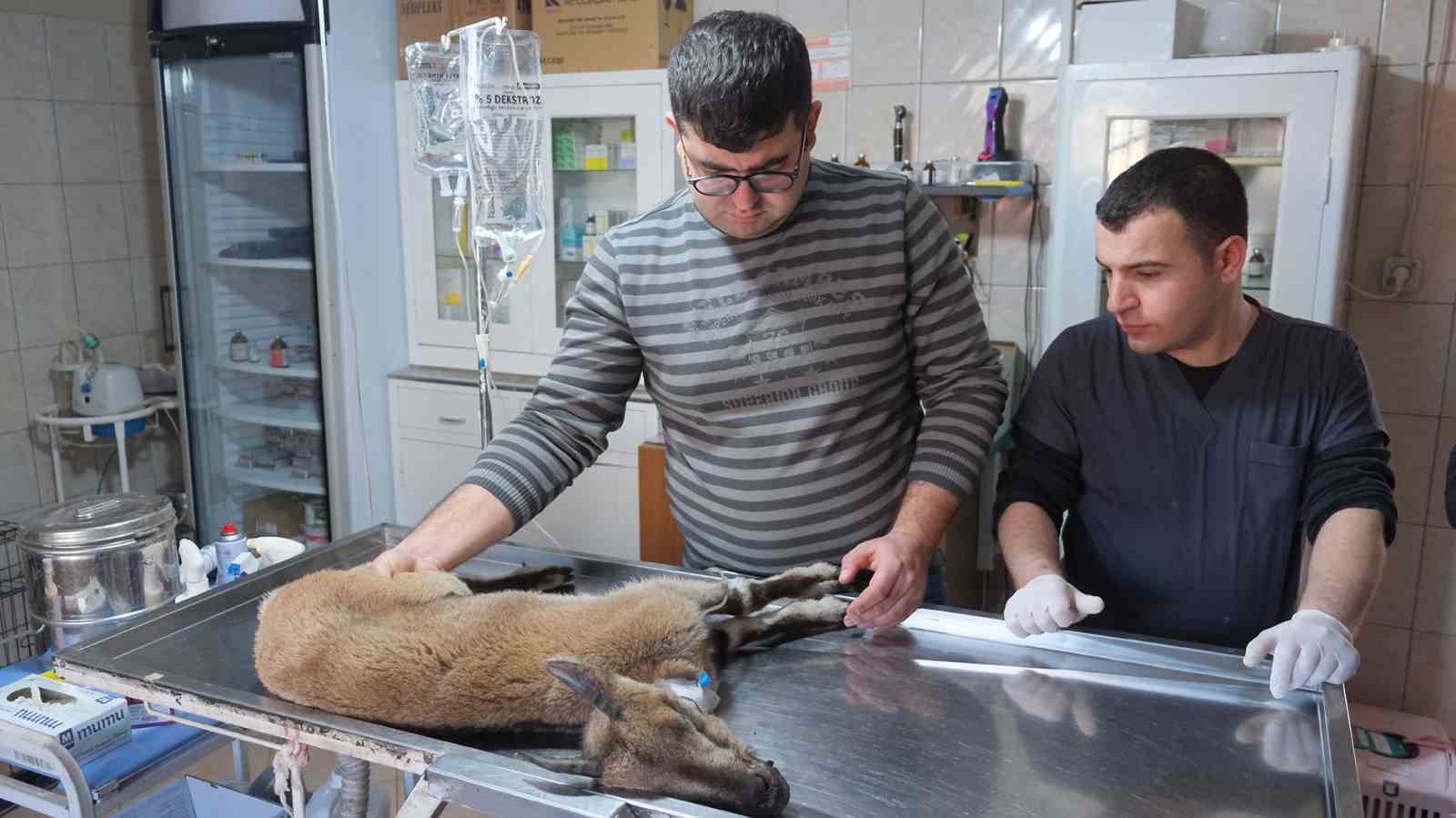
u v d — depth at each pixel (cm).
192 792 144
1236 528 131
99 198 337
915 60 291
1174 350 127
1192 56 242
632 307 135
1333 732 90
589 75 293
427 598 103
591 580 128
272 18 280
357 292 307
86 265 336
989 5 280
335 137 293
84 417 318
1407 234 248
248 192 324
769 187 114
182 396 318
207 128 310
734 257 131
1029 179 270
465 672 91
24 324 320
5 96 309
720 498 139
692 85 106
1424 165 245
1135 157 244
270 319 335
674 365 135
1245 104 227
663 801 78
